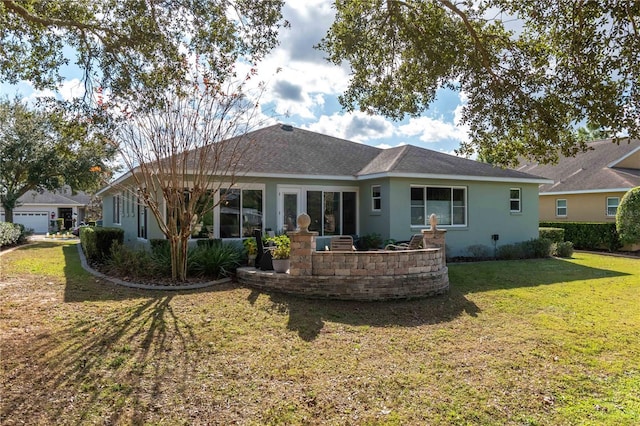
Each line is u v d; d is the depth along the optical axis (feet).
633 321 24.70
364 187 52.70
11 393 13.70
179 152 32.07
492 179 53.31
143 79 28.73
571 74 18.84
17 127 75.87
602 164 77.05
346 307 26.43
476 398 14.90
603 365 18.22
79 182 80.94
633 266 46.60
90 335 19.12
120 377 15.24
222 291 28.63
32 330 19.53
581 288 33.73
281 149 53.52
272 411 13.56
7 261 41.70
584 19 17.40
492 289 32.65
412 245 38.01
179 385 14.97
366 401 14.49
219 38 27.09
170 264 32.50
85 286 28.73
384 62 25.48
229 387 15.07
